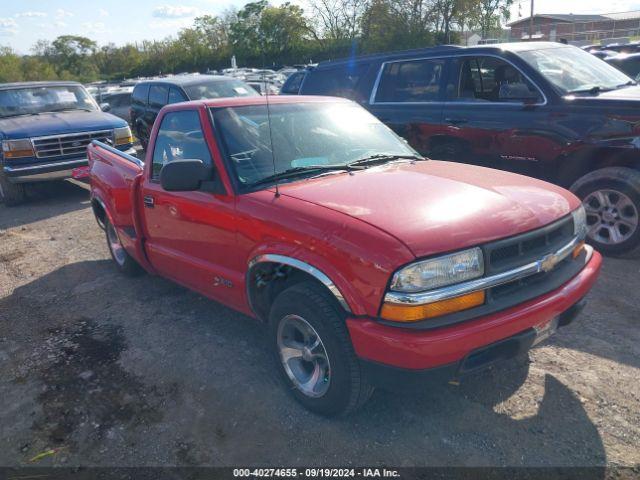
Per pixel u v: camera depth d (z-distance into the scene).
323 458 2.81
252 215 3.23
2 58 74.94
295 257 2.93
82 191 10.39
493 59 5.93
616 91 5.47
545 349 3.70
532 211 2.96
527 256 2.84
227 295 3.71
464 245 2.62
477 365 2.68
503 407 3.12
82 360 3.95
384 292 2.58
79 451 2.98
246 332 4.22
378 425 3.03
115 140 9.79
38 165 9.03
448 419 3.05
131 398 3.43
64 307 4.93
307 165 3.63
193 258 3.96
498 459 2.74
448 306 2.60
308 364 3.21
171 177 3.44
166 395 3.44
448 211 2.84
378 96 6.96
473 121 5.97
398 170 3.61
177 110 4.04
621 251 5.16
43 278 5.74
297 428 3.05
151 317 4.59
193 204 3.71
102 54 91.75
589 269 3.21
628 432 2.87
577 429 2.91
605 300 4.38
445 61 6.33
